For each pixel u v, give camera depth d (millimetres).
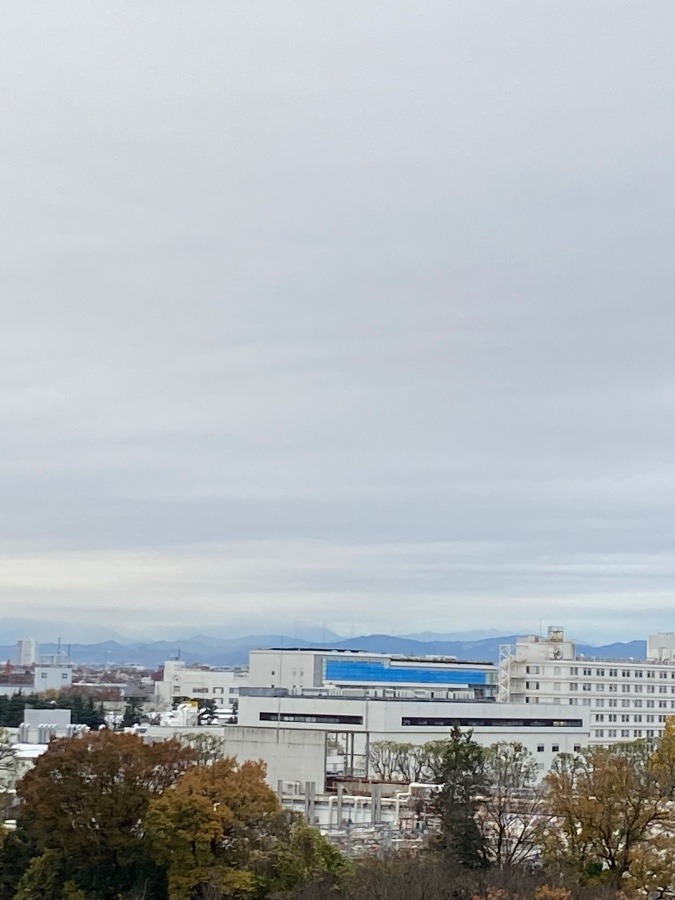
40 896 118625
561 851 116688
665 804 119312
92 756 121938
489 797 128625
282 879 113438
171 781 125500
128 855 119625
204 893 110750
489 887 104688
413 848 130750
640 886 108938
